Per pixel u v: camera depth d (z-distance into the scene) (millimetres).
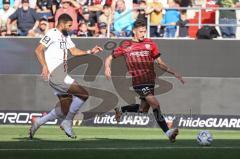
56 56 36000
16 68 51094
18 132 41875
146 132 44094
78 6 53812
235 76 50125
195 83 50125
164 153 27844
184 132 45469
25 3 54375
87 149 29234
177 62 50406
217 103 49875
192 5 54938
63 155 26594
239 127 49406
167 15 53156
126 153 27641
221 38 51594
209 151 28891
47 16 54312
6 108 51188
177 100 50062
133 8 52812
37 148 29688
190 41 50375
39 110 50906
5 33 54812
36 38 50969
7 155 26453
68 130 35719
